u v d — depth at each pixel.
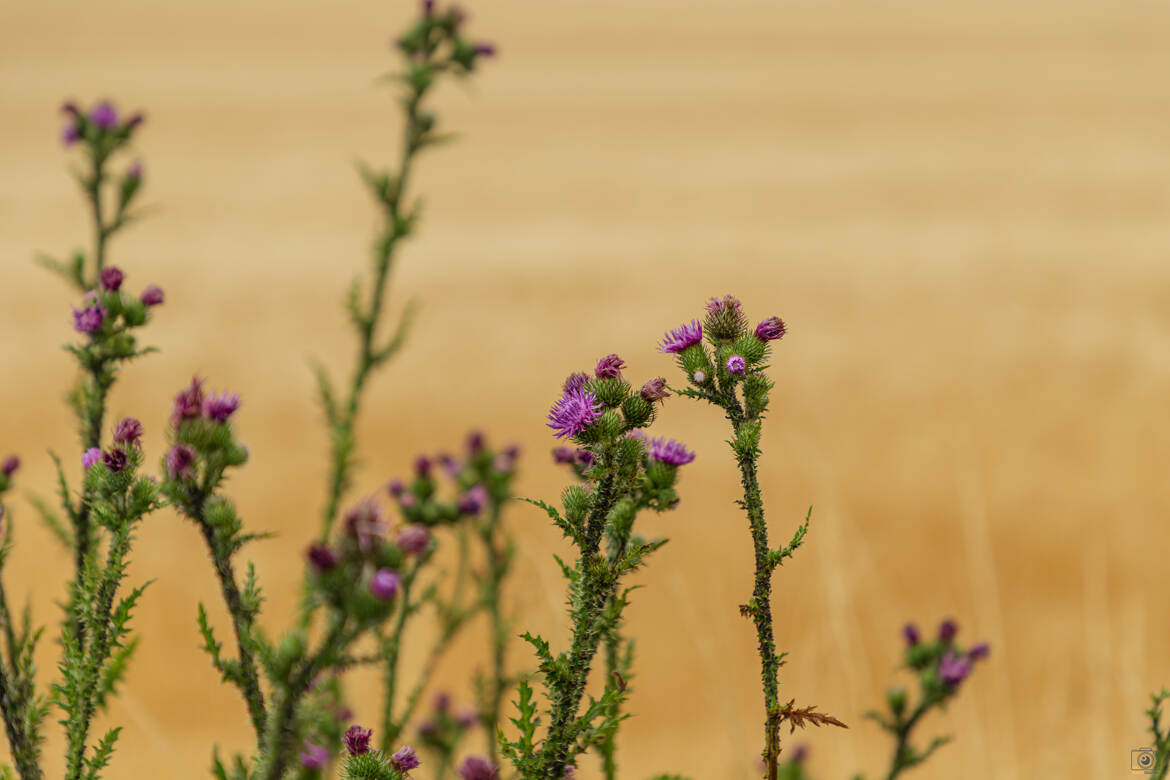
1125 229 30.19
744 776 4.16
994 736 5.45
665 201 39.78
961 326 21.52
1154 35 72.56
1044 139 46.12
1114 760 5.11
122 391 16.17
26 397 16.78
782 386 18.19
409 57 4.96
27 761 2.02
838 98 61.41
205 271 28.88
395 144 53.84
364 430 16.34
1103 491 13.02
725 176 43.69
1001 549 11.36
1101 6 85.81
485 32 90.25
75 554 2.43
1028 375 18.19
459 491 3.67
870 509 12.49
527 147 53.28
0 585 2.12
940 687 3.02
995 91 59.41
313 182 44.53
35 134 52.44
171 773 5.65
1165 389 17.33
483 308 24.62
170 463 1.96
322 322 23.58
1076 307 22.42
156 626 9.34
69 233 33.00
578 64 79.00
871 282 25.95
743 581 10.28
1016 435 15.30
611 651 2.16
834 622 5.35
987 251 28.39
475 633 8.34
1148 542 11.57
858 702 6.27
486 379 19.34
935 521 11.96
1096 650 6.96
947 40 79.50
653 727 7.98
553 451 2.82
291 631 1.48
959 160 43.09
